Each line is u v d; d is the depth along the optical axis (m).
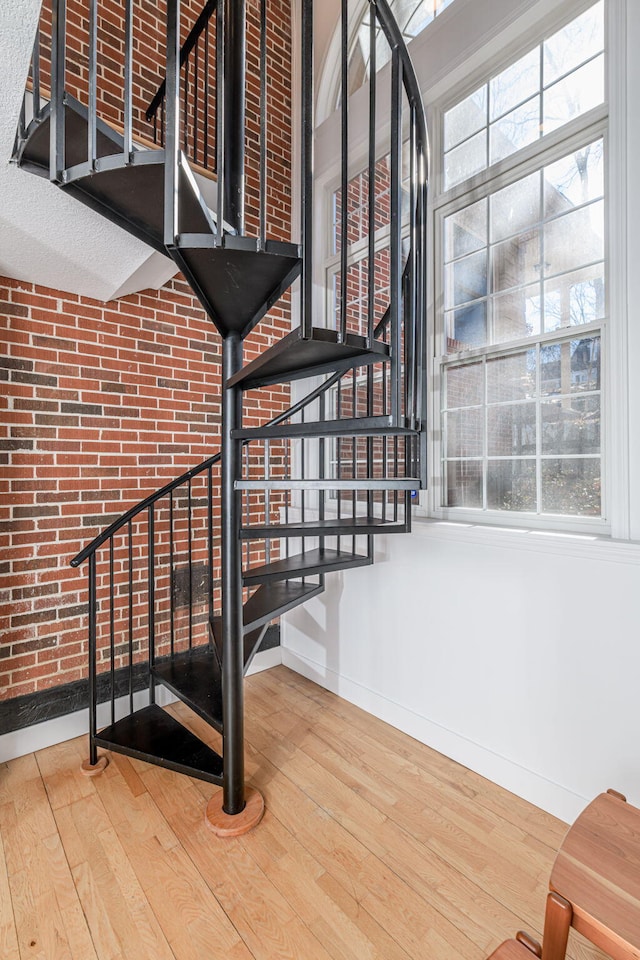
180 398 2.68
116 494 2.46
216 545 2.88
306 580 2.80
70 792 1.92
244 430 1.72
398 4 2.93
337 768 2.05
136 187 1.38
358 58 3.17
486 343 2.25
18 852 1.62
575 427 1.92
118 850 1.63
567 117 1.96
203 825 1.74
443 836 1.69
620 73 1.66
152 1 2.65
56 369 2.27
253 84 3.14
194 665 2.35
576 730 1.71
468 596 2.05
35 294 2.20
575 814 1.72
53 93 1.31
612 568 1.61
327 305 3.23
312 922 1.38
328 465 3.12
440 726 2.17
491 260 2.23
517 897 1.45
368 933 1.35
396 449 2.14
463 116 2.36
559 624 1.75
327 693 2.76
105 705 2.40
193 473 2.33
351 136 2.95
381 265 2.93
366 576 2.53
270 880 1.51
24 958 1.29
